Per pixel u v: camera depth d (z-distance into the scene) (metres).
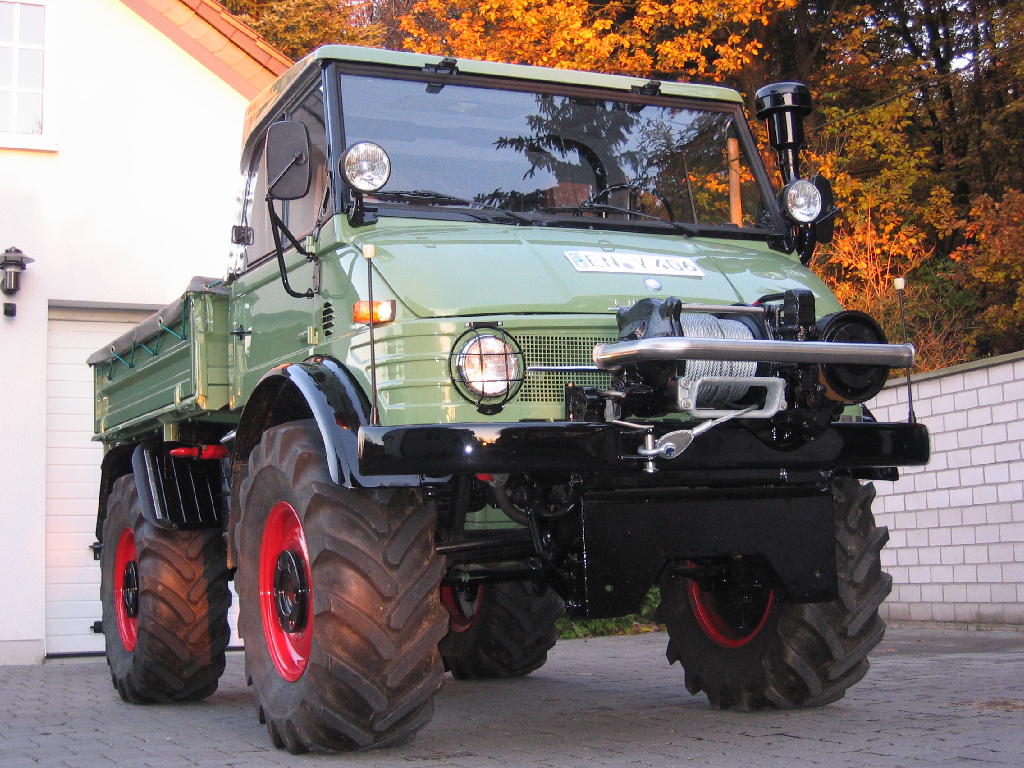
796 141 5.68
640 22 18.61
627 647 9.87
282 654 4.91
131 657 6.96
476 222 5.15
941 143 23.73
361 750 4.62
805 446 4.51
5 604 10.31
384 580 4.25
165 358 6.58
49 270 11.00
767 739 4.65
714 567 5.20
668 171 5.74
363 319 4.55
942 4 23.92
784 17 22.89
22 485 10.50
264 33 21.50
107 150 11.34
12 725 6.17
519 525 5.41
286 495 4.66
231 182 11.71
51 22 11.28
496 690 6.92
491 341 4.37
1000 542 9.95
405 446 4.00
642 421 4.41
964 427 10.37
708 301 4.75
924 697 5.81
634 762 4.26
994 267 18.50
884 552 11.36
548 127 5.57
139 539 6.80
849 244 19.19
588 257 4.84
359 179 4.71
